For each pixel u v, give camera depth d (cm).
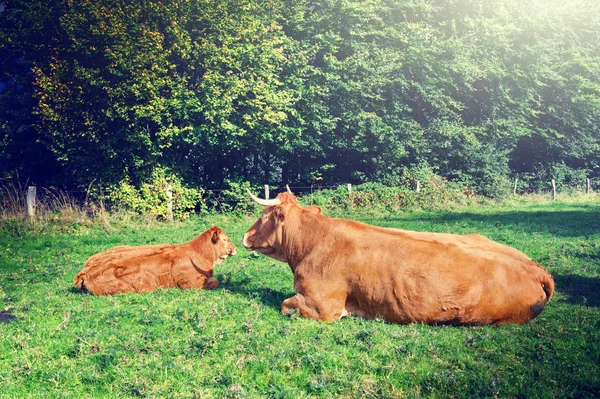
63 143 2184
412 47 2944
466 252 709
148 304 827
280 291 912
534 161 3822
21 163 2659
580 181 3750
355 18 2822
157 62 2108
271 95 2398
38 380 558
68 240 1560
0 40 2216
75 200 2158
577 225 1739
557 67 3619
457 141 3148
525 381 530
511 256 717
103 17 2070
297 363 577
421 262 701
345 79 2814
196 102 2181
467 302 682
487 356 592
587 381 527
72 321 742
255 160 2892
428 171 2998
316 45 2728
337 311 730
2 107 2645
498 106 3319
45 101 2106
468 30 3297
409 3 3086
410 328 682
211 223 2066
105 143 2162
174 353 617
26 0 2328
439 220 1966
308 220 796
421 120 3262
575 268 1045
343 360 584
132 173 2308
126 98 2152
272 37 2470
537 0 3578
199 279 941
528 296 691
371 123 2852
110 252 945
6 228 1673
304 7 2811
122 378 558
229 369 568
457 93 3331
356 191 2567
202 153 2552
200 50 2216
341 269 729
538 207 2594
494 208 2534
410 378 541
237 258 1241
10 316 795
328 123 2803
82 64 2173
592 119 3728
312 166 3020
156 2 2175
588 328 673
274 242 826
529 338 643
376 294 711
